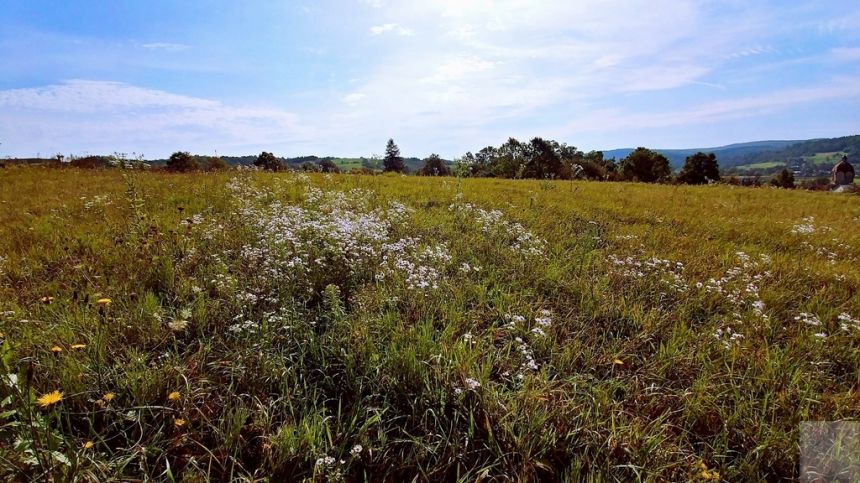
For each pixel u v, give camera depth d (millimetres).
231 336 3553
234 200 8664
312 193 9312
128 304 3857
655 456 2562
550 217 8758
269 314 3766
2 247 5441
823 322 4254
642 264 5836
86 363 2951
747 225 9250
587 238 7098
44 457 2074
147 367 2977
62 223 6812
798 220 10297
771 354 3623
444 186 12922
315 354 3318
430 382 3047
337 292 4207
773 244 7750
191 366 3113
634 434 2668
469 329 3955
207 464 2420
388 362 3225
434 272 4836
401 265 5070
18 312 3521
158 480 2314
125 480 2236
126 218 6996
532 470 2434
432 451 2545
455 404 2885
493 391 2912
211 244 5645
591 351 3686
